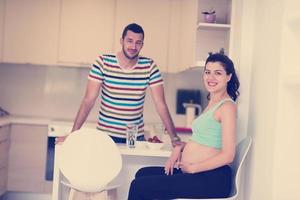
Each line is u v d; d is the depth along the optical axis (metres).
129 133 2.76
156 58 4.72
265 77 2.51
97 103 5.00
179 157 2.54
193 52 3.52
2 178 4.45
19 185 4.62
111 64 3.07
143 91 3.13
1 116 4.67
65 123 4.60
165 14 4.71
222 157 2.24
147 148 2.72
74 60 4.73
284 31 2.23
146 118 5.05
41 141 4.58
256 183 2.57
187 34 3.99
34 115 5.09
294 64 2.24
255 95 2.69
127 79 3.07
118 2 4.68
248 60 2.82
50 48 4.72
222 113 2.30
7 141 4.52
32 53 4.72
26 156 4.60
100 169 2.45
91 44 4.73
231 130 2.27
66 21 4.71
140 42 2.99
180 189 2.25
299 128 2.24
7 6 4.68
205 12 3.52
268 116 2.41
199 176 2.27
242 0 2.84
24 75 5.09
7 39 4.70
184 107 4.99
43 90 5.11
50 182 4.61
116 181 2.83
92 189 2.47
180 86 5.04
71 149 2.45
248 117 2.81
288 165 2.25
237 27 2.94
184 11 4.34
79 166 2.45
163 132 3.34
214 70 2.43
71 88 5.10
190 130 3.98
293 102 2.24
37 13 4.70
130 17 4.70
